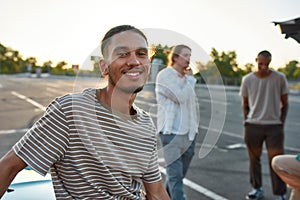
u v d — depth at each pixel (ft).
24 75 117.60
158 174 4.70
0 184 3.78
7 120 29.17
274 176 11.50
